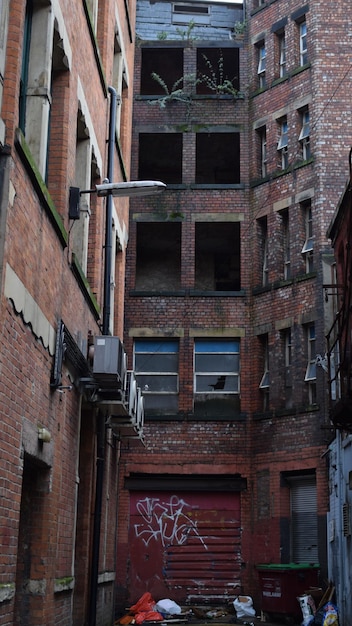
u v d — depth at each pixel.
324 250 23.44
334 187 23.97
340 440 18.78
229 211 26.39
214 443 24.52
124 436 18.28
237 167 29.47
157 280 28.38
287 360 24.12
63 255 10.65
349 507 17.44
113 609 18.78
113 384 12.73
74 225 12.98
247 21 27.98
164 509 24.17
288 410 23.17
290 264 24.52
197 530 23.97
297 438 22.75
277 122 26.19
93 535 13.71
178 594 23.47
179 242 28.45
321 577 20.75
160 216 26.50
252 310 25.47
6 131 7.36
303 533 22.39
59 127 10.92
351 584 16.88
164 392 25.41
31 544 9.64
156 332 25.59
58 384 10.01
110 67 16.30
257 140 26.84
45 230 9.30
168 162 29.47
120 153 17.67
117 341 12.34
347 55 25.09
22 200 7.98
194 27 30.05
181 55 28.88
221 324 25.55
